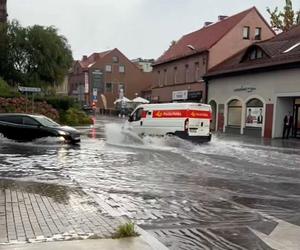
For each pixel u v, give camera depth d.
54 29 46.41
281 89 28.61
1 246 5.39
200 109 21.52
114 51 84.62
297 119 29.14
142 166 14.03
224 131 35.56
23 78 43.69
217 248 6.00
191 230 6.87
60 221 6.69
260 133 30.77
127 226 6.15
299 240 6.46
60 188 9.75
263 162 15.85
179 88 45.62
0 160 14.68
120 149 19.36
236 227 7.11
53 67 45.22
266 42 33.38
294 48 29.45
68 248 5.37
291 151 19.94
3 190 9.18
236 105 34.34
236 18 42.66
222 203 8.93
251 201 9.21
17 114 21.44
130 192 9.77
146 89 83.38
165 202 8.85
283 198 9.59
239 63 34.81
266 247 6.10
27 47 44.22
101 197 9.03
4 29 44.25
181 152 18.48
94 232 6.13
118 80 84.69
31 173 12.02
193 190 10.22
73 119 38.12
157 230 6.83
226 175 12.66
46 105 36.66
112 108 76.56
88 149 19.02
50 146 19.91
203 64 40.91
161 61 50.28
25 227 6.28
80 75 87.88
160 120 21.98
